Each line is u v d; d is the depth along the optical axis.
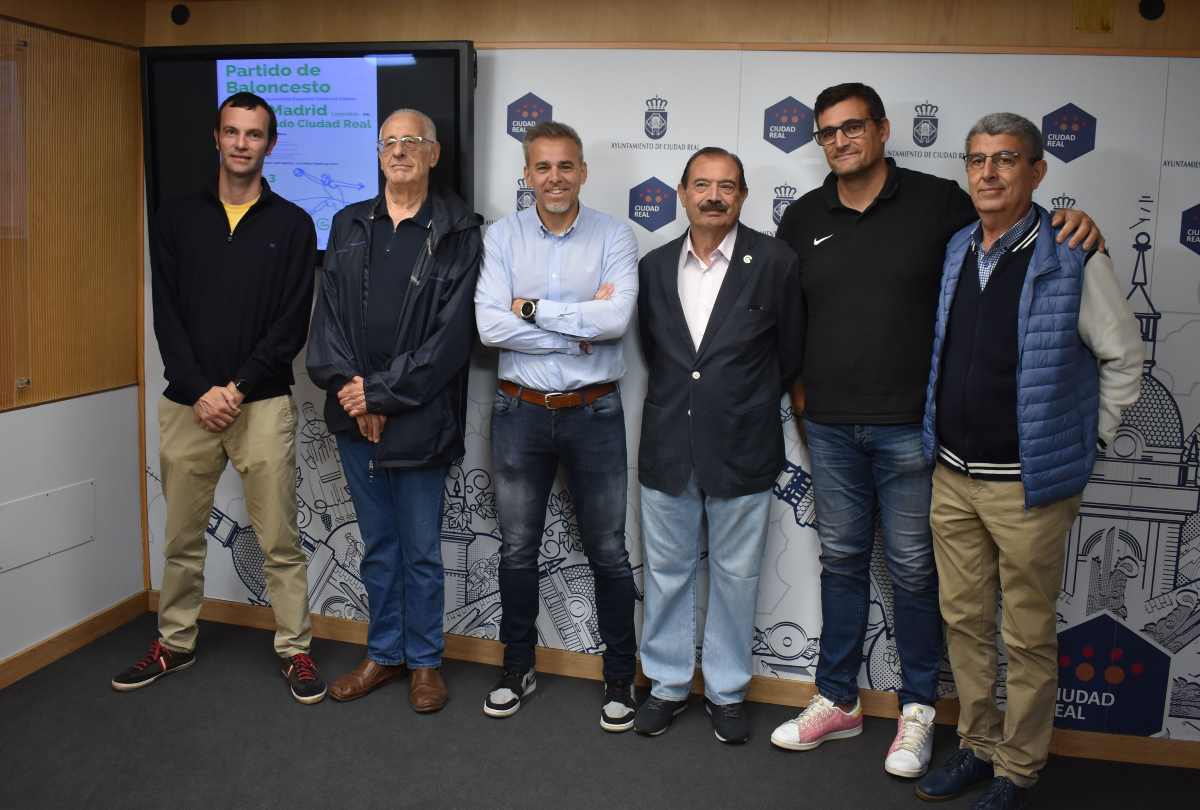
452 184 2.89
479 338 2.95
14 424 2.89
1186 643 2.69
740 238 2.60
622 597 2.81
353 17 3.04
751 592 2.74
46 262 2.97
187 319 2.80
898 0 2.68
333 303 2.74
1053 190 2.64
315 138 2.99
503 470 2.78
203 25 3.17
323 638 3.32
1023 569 2.29
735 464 2.61
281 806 2.36
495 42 2.93
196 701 2.87
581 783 2.51
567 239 2.68
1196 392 2.62
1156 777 2.65
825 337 2.54
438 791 2.45
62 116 2.98
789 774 2.58
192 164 3.09
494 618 3.15
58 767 2.50
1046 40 2.62
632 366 2.93
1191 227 2.58
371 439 2.71
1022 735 2.38
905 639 2.64
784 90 2.76
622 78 2.85
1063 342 2.20
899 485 2.57
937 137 2.68
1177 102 2.55
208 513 2.99
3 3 2.74
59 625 3.12
